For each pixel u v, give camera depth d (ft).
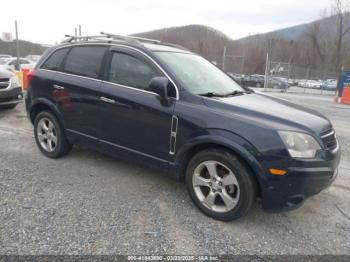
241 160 10.11
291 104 12.98
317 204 12.49
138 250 9.04
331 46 175.01
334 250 9.57
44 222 10.12
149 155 12.19
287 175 9.48
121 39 14.08
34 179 13.30
